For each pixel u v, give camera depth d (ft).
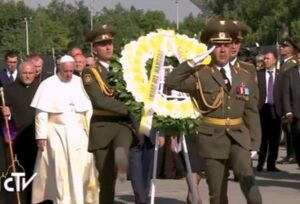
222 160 58.29
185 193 91.76
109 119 68.74
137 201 78.79
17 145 76.18
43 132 72.64
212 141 57.88
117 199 88.22
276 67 109.19
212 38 58.08
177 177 76.84
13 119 75.66
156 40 64.75
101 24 68.95
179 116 61.98
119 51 66.74
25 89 76.28
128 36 66.08
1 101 75.25
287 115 97.81
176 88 57.82
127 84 63.21
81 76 69.97
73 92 72.90
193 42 64.85
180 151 72.84
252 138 58.85
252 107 59.00
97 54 68.95
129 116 68.54
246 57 139.74
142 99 62.85
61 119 72.43
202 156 58.49
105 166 69.56
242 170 56.75
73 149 72.02
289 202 83.87
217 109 57.93
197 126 61.72
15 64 107.96
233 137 57.57
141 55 64.23
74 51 88.53
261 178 104.06
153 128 62.85
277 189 93.71
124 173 63.36
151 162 77.56
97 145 69.05
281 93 98.84
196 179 74.13
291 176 106.22
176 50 64.28
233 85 58.23
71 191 72.18
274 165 111.65
